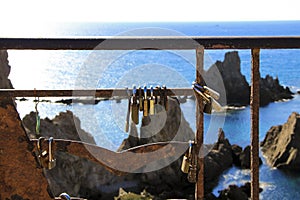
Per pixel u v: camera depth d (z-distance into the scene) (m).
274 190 25.56
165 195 17.95
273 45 2.71
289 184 26.17
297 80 63.59
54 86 34.59
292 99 49.09
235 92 45.31
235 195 21.17
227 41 2.66
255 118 2.75
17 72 42.03
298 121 29.06
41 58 46.91
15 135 2.55
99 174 17.05
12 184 2.56
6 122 2.54
